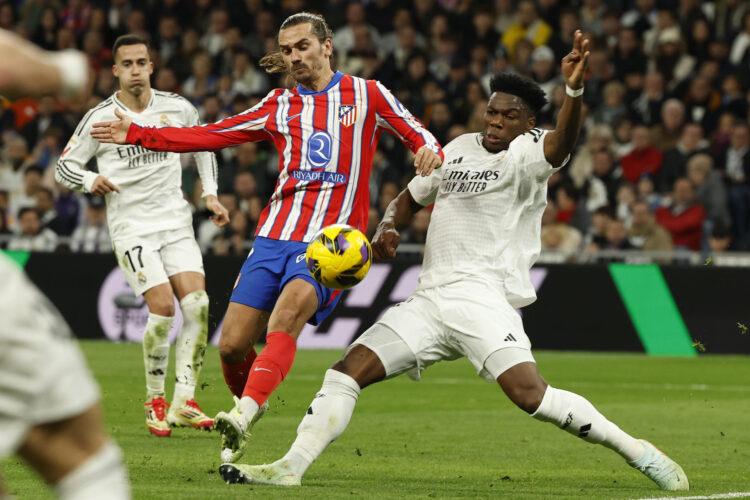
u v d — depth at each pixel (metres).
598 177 22.09
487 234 7.26
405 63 25.83
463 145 7.53
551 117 23.67
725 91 23.48
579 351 19.83
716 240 20.05
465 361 19.22
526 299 7.43
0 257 3.24
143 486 6.82
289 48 7.69
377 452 8.95
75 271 21.22
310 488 6.87
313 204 7.66
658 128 22.69
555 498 6.66
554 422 6.95
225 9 28.39
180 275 10.44
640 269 19.66
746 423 11.27
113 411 11.68
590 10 25.83
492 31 26.30
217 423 6.80
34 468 3.35
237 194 23.02
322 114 7.69
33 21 30.14
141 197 10.50
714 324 19.33
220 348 7.78
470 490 6.98
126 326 20.81
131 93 10.59
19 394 3.20
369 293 20.20
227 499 6.30
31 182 24.23
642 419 11.57
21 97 3.05
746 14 24.27
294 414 11.73
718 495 6.84
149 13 29.34
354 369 7.09
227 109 25.83
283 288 7.47
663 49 24.00
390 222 7.52
